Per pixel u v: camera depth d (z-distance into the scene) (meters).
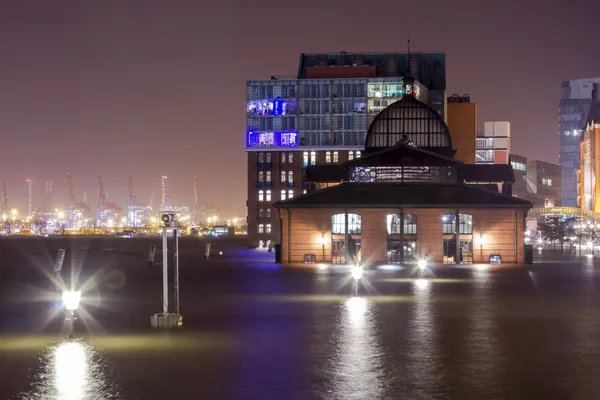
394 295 68.75
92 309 58.94
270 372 34.06
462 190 130.38
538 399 29.34
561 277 92.19
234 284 83.19
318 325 48.44
